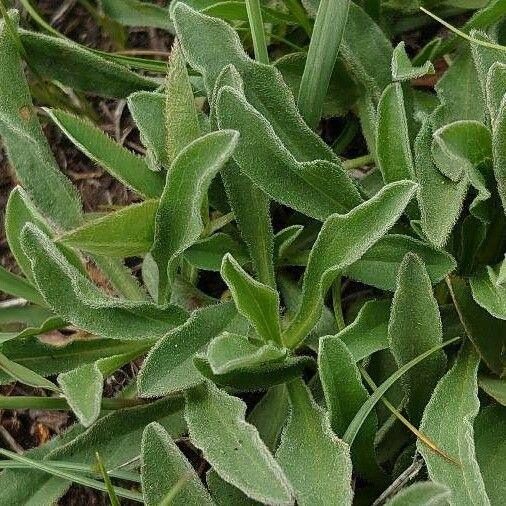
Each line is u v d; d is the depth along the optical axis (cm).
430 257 42
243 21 49
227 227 46
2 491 42
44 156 44
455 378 41
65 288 41
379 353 44
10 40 45
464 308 41
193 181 40
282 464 40
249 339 42
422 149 42
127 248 42
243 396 46
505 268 39
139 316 42
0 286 45
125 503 47
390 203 40
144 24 51
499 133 40
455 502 39
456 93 45
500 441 41
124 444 43
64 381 40
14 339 43
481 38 43
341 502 39
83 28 55
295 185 43
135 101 43
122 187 52
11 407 42
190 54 43
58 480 43
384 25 49
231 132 40
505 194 40
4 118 43
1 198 53
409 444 43
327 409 41
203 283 48
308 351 45
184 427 44
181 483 39
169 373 41
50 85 52
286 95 43
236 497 41
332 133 50
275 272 46
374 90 46
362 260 43
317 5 47
